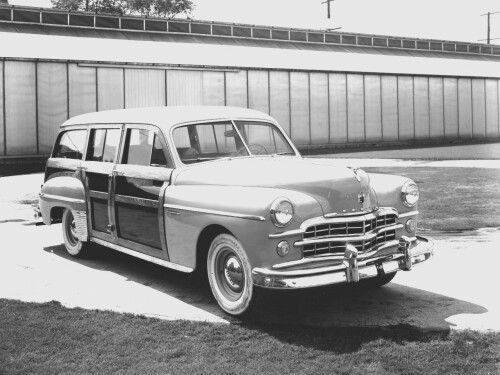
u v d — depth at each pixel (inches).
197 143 221.3
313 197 184.7
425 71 1493.6
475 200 441.7
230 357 158.9
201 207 195.2
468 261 260.8
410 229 207.0
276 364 154.0
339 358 157.8
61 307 202.5
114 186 241.4
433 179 592.1
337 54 1425.9
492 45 1824.6
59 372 149.5
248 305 184.1
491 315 191.6
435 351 161.8
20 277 246.8
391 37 1621.6
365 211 190.5
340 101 1330.0
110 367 152.5
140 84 1061.1
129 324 185.0
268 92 1224.2
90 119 269.1
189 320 189.0
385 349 163.5
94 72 1010.1
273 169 198.4
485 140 1594.5
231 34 1347.2
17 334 176.1
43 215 294.2
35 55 956.6
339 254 183.2
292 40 1443.2
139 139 232.2
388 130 1411.2
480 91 1579.7
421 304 204.5
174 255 211.5
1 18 1056.2
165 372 149.4
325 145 1311.5
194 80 1125.7
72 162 274.4
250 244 179.9
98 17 1158.3
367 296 215.0
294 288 171.2
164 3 2066.9
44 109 960.3
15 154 935.0
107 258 282.0
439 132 1502.2
